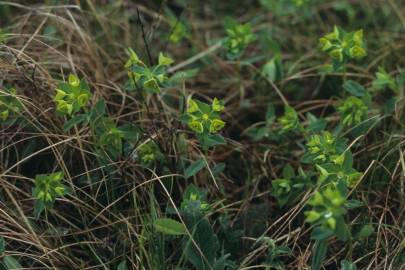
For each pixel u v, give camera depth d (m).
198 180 0.90
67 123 0.82
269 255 0.81
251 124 1.02
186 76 0.94
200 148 0.92
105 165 0.84
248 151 0.94
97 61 0.98
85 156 0.88
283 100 0.97
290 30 1.11
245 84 1.04
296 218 0.87
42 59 0.95
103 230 0.86
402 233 0.84
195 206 0.81
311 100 1.03
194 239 0.81
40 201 0.79
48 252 0.81
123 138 0.88
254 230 0.87
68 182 0.84
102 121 0.84
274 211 0.89
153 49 1.08
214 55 1.05
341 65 0.86
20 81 0.92
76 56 0.96
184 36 1.06
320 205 0.71
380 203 0.88
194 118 0.81
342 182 0.74
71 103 0.81
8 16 1.04
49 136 0.88
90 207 0.84
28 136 0.89
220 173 0.92
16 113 0.88
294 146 0.95
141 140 0.87
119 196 0.87
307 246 0.83
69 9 1.03
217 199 0.90
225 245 0.85
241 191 0.92
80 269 0.82
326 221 0.70
